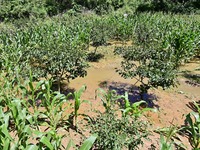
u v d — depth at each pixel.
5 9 25.05
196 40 10.80
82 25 13.39
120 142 3.58
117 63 10.47
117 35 14.30
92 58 10.97
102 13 25.88
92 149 4.09
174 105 6.87
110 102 4.86
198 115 4.51
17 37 10.44
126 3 28.02
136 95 7.30
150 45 7.10
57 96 4.86
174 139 5.09
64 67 6.30
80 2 27.98
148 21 16.08
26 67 6.95
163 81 5.62
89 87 7.80
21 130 3.69
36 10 25.70
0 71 7.14
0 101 4.75
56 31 11.79
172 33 11.07
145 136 3.91
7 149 3.24
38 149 3.27
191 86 8.38
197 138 4.62
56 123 4.68
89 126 4.41
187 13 24.17
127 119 3.95
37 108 5.43
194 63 10.83
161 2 26.47
